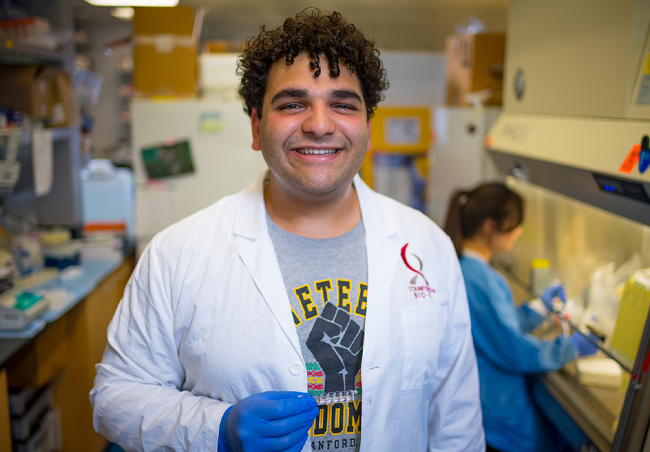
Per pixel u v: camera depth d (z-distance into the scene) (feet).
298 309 3.10
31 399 6.71
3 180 6.31
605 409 4.45
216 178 8.84
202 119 8.67
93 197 9.55
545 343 5.10
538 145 5.11
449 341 3.58
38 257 7.69
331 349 3.06
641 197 3.73
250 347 3.01
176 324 3.18
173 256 3.25
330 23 3.09
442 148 9.15
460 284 3.68
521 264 6.87
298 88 2.90
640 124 3.68
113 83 20.66
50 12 8.54
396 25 18.56
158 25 8.80
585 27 4.47
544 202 6.25
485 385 5.39
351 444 3.08
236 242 3.27
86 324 7.12
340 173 2.98
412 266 3.45
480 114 7.93
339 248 3.31
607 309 4.76
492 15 18.45
